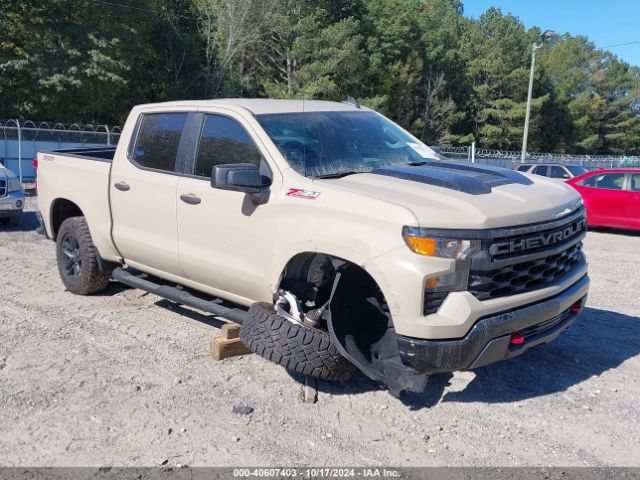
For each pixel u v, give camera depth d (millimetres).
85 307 6277
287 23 43625
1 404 4207
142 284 5547
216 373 4750
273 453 3680
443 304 3691
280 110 4945
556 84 77125
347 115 5273
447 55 60750
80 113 34562
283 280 4398
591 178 14281
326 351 4094
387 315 4086
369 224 3832
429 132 58688
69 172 6336
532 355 5289
